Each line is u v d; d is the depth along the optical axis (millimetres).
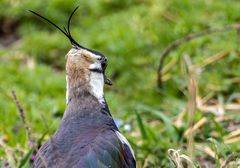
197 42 15883
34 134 12953
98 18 17969
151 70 16016
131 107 14680
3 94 14742
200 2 17344
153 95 15430
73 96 9711
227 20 16656
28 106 14531
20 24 18422
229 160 11227
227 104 14375
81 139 9172
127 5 18125
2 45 18125
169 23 17062
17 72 16016
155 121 13930
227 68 15430
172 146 12281
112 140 9188
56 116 14461
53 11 18156
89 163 8836
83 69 9734
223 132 12672
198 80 14766
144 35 16719
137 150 12234
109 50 16578
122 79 15945
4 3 18609
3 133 13164
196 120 13078
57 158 8891
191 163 10125
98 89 9781
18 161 11539
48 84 15680
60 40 17500
